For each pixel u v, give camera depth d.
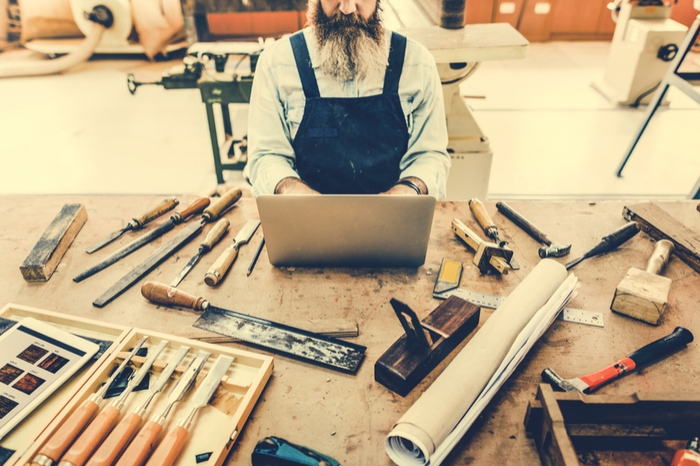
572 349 1.05
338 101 1.60
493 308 1.16
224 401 0.93
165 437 0.82
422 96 1.65
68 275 1.28
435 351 0.99
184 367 0.98
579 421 0.87
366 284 1.24
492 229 1.38
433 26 2.43
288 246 1.25
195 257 1.33
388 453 0.81
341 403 0.94
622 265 1.29
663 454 0.85
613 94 4.54
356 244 1.25
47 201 1.58
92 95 4.83
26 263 1.24
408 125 1.68
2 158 3.77
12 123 4.30
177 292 1.16
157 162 3.73
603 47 5.83
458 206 1.54
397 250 1.25
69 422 0.83
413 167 1.64
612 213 1.50
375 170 1.67
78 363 0.99
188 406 0.92
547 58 5.55
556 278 1.11
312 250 1.26
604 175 3.47
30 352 1.00
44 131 4.16
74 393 0.93
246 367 1.00
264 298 1.20
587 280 1.24
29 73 5.18
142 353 1.02
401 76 1.60
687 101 4.45
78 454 0.78
